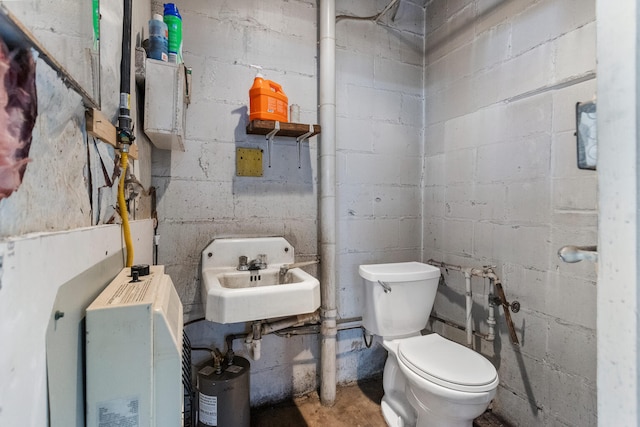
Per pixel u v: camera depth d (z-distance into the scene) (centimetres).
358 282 196
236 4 163
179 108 117
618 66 40
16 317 33
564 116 129
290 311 125
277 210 174
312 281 133
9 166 34
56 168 47
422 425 136
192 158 156
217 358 146
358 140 194
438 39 198
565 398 129
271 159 172
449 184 190
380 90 199
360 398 181
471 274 165
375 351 202
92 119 62
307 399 179
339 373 192
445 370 125
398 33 203
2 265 30
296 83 177
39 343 38
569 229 128
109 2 79
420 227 212
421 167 212
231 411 138
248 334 155
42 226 42
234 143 164
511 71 151
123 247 82
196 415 148
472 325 172
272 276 157
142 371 51
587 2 121
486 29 164
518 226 148
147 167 135
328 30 173
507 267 154
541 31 137
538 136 139
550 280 135
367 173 197
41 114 42
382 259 202
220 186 162
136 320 51
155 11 148
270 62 171
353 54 191
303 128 160
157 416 52
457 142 183
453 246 187
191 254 157
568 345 128
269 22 170
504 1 154
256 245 161
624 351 40
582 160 46
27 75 38
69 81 51
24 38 36
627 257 40
